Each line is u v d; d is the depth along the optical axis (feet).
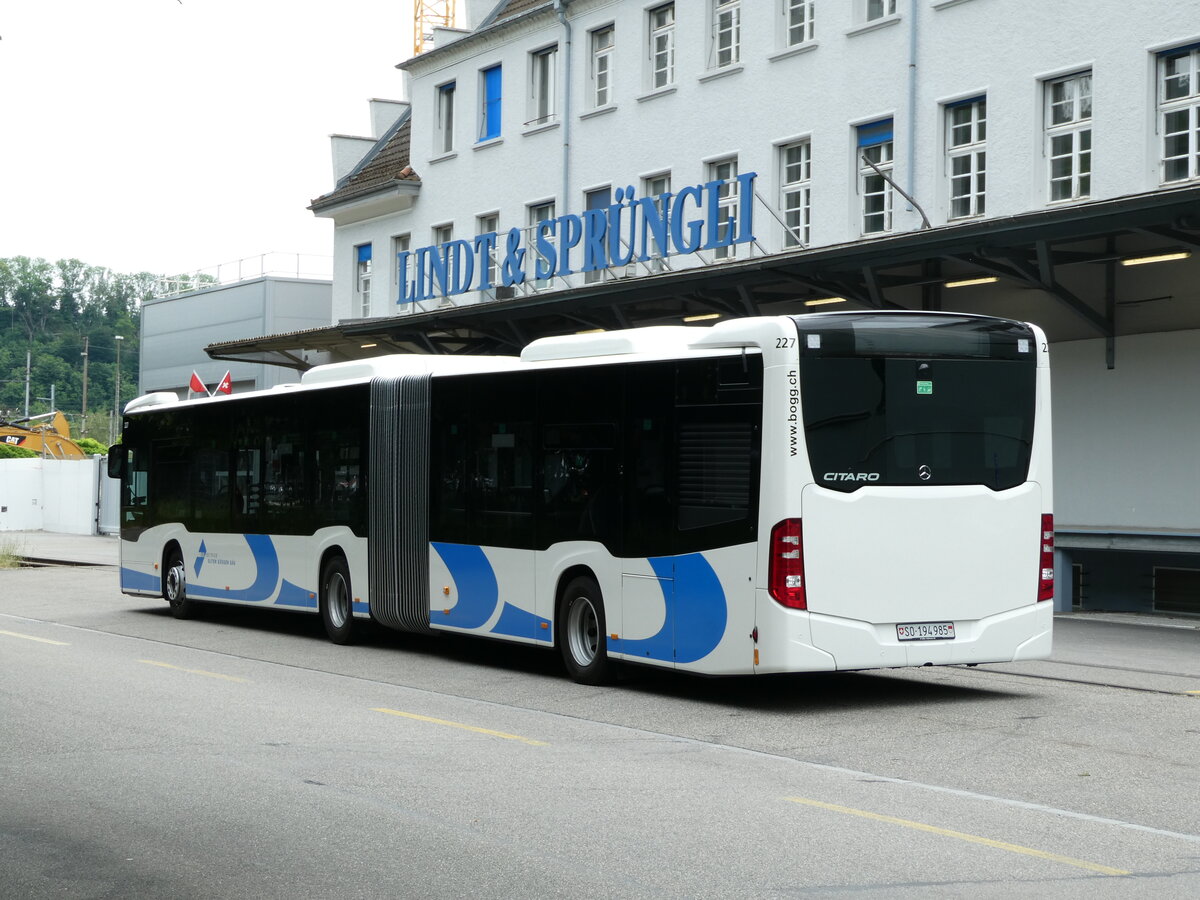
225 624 64.13
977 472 38.88
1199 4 63.05
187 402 66.95
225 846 23.43
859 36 79.77
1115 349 66.80
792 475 36.86
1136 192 65.62
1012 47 71.41
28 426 204.64
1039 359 39.91
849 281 68.95
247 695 41.11
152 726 35.47
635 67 96.99
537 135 106.52
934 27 75.46
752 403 37.55
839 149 81.00
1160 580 66.85
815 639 36.88
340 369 56.08
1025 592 39.47
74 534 159.43
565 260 87.45
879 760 30.99
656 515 40.42
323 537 56.29
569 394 43.88
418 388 51.08
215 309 147.43
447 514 49.32
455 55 115.65
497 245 109.70
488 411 47.55
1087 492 68.39
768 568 36.91
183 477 66.95
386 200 122.42
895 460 37.91
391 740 33.55
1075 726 35.27
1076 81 69.41
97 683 43.55
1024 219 54.49
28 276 413.80
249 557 61.36
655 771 29.73
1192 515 63.72
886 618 37.70
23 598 79.20
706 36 91.25
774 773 29.53
